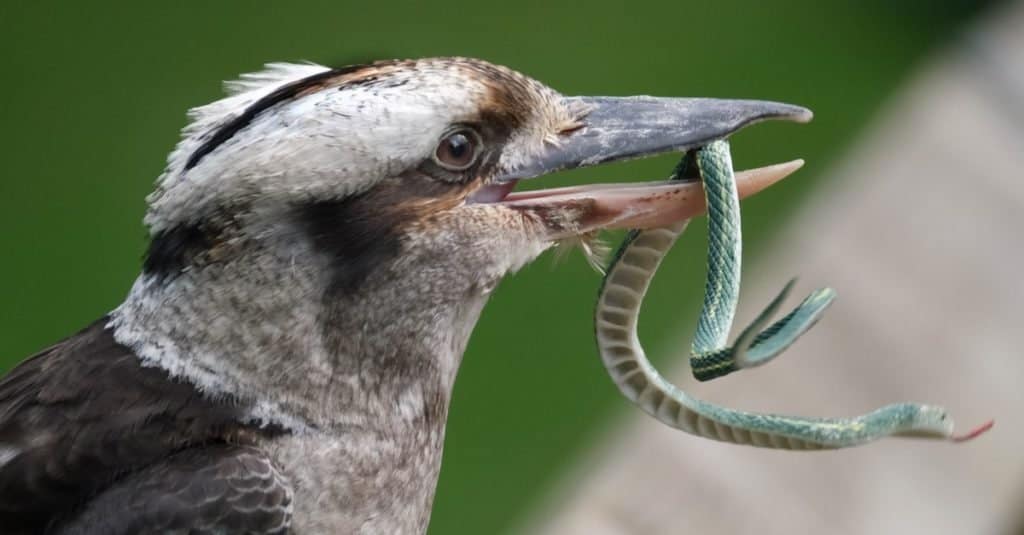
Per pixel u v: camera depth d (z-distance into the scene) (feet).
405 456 28.91
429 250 28.35
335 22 67.62
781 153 62.28
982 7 70.59
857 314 37.09
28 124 62.54
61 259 57.47
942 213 40.63
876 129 45.32
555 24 68.18
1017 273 39.50
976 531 33.30
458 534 48.80
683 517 31.83
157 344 27.78
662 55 67.31
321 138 27.14
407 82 28.12
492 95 28.53
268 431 27.66
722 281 27.61
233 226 27.20
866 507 32.65
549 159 29.12
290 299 27.55
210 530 26.40
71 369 27.86
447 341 29.32
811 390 34.78
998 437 35.06
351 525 28.25
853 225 40.09
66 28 66.69
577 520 31.76
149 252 28.04
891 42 68.90
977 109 45.09
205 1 68.08
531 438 51.31
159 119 62.95
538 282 54.70
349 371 28.19
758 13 70.33
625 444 33.96
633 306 28.12
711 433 27.78
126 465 26.86
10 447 26.78
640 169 56.39
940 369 36.27
